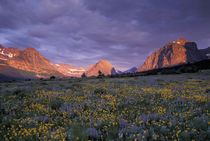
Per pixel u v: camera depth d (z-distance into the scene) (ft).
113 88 41.24
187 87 41.73
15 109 20.65
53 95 29.68
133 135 10.96
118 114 16.78
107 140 10.59
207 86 44.16
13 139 11.39
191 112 16.25
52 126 14.20
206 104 19.33
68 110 18.84
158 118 15.11
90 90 37.04
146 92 31.83
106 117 15.60
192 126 12.62
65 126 13.83
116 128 12.16
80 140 10.59
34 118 15.99
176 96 26.61
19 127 13.85
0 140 11.34
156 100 24.21
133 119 14.98
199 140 10.44
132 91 33.73
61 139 10.67
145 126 13.11
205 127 12.40
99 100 24.68
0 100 25.68
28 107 21.67
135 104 21.86
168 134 11.58
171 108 18.37
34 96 29.22
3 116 17.26
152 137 10.79
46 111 18.67
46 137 10.92
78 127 12.46
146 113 17.34
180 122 13.55
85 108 20.35
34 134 12.07
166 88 39.75
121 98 26.27
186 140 10.43
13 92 35.14
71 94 31.55
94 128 12.51
